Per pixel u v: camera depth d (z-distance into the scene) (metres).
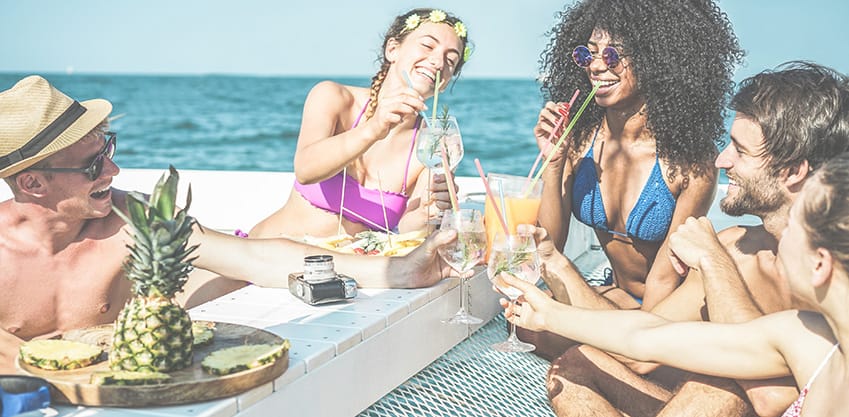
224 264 2.59
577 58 3.07
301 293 2.45
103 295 2.47
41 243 2.35
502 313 3.36
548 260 2.84
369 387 2.24
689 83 2.96
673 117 2.99
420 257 2.61
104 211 2.34
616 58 2.96
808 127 2.32
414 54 3.39
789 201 2.42
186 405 1.68
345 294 2.45
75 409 1.66
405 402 2.40
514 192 2.71
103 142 2.30
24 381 1.62
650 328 2.19
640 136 3.14
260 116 33.41
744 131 2.42
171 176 1.67
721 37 3.02
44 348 1.81
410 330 2.46
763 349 2.04
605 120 3.28
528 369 2.89
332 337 2.12
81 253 2.41
